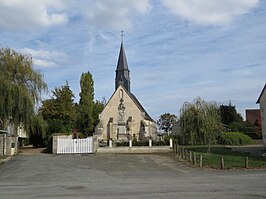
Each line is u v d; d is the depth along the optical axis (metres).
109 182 14.95
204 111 33.59
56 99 49.38
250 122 66.69
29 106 32.19
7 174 19.25
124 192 11.63
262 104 37.88
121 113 60.31
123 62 69.38
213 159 26.22
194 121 33.34
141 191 11.77
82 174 18.83
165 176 17.16
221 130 35.19
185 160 26.42
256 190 11.59
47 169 21.45
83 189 12.76
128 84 69.44
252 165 21.92
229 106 64.19
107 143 42.94
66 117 49.31
